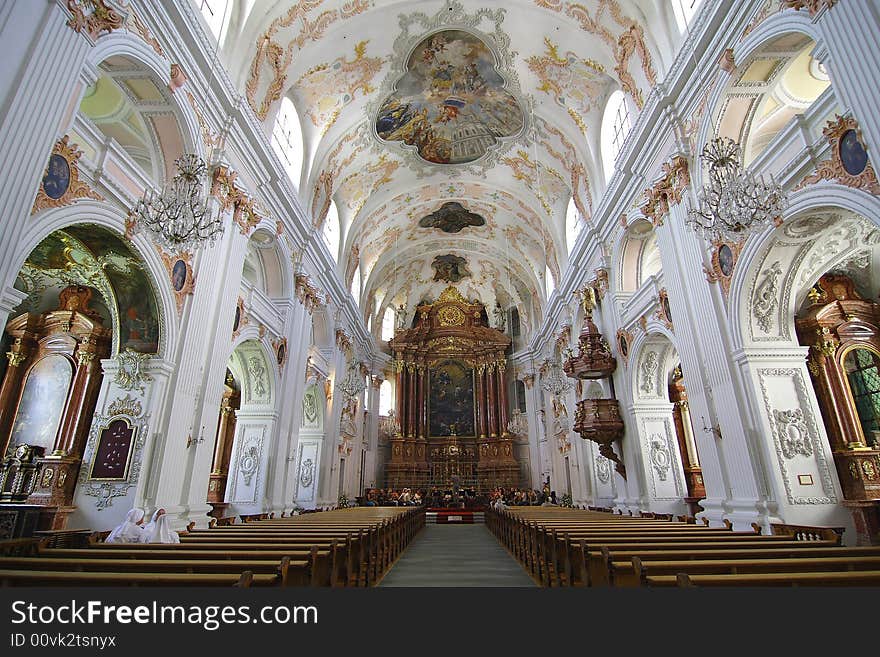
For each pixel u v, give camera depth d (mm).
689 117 9086
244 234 10000
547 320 21125
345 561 5160
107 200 6734
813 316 10312
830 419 9922
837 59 5508
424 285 28844
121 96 9273
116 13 6094
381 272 24500
